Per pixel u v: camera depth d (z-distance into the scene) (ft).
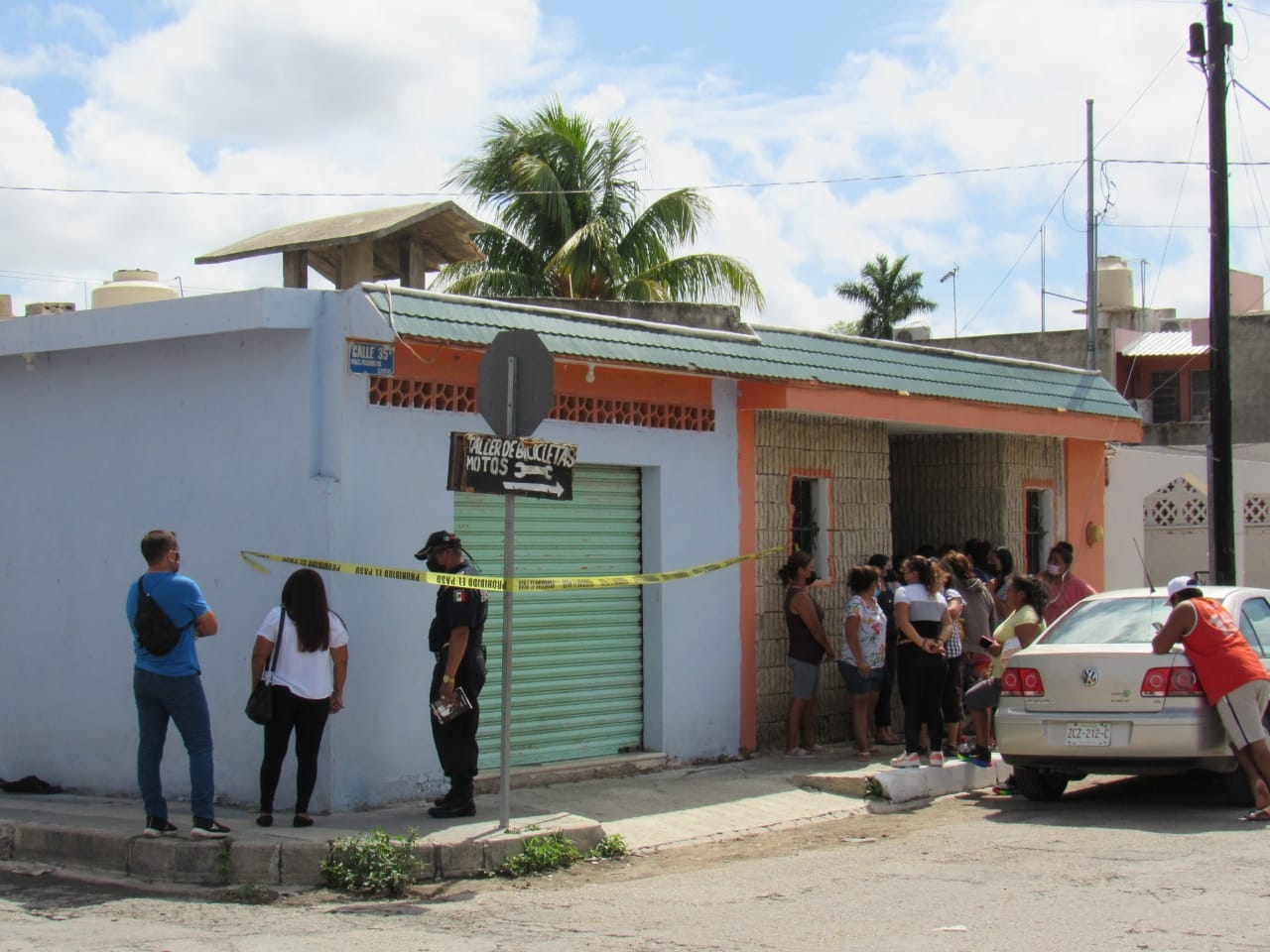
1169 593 32.58
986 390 47.37
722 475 40.45
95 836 26.84
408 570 30.86
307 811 28.76
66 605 34.65
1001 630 37.01
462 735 29.14
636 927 21.97
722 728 39.88
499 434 27.35
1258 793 31.07
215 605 31.78
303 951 20.45
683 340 37.52
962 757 38.34
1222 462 50.34
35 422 35.65
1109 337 111.86
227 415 31.94
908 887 24.75
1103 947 19.76
